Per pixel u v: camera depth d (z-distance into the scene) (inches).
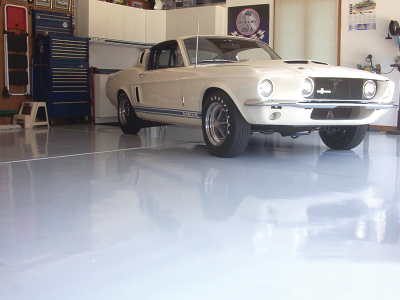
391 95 157.3
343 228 84.7
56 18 315.9
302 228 84.7
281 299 57.5
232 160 157.0
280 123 142.9
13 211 95.3
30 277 63.7
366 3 285.3
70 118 331.3
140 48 378.0
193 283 61.8
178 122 186.2
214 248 74.5
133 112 232.5
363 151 181.9
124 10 343.6
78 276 64.0
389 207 99.0
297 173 135.0
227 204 100.5
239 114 151.4
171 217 91.1
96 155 168.7
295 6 318.0
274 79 139.2
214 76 156.9
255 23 335.3
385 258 70.7
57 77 302.0
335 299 57.6
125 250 73.6
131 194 109.2
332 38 304.7
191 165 146.9
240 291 59.6
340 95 147.1
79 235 80.7
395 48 277.1
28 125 283.0
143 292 59.2
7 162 153.3
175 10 353.7
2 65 293.0
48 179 126.1
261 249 74.1
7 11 291.1
